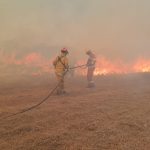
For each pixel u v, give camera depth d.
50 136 6.42
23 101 9.82
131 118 7.66
